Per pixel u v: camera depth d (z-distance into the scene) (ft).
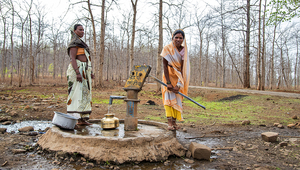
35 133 12.73
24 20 58.59
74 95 11.85
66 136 8.72
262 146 11.89
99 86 57.88
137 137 8.67
